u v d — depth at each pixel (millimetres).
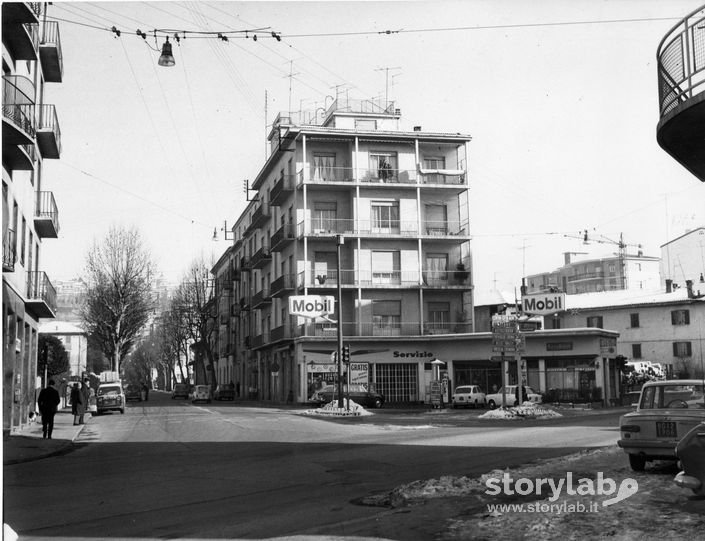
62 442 20906
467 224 52531
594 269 87562
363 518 8523
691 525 7043
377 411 41062
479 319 64312
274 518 8664
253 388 66188
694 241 66812
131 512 9234
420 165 52438
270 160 56594
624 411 38281
